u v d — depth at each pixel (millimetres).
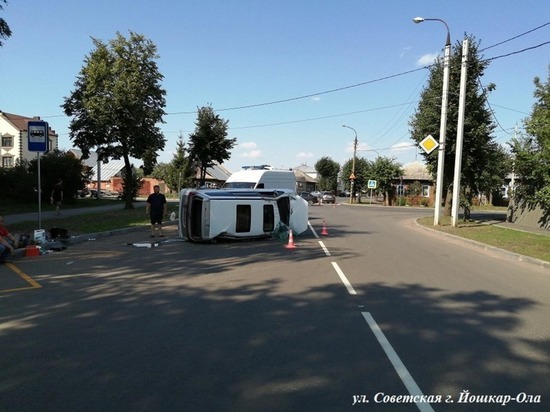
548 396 3953
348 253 12555
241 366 4500
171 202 44375
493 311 6715
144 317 6133
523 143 20984
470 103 23969
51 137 67625
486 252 13812
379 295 7582
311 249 13320
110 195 66375
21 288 7820
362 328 5766
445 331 5703
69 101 28609
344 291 7836
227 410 3621
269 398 3832
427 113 24672
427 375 4352
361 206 48031
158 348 4973
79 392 3916
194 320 6016
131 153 29438
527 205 23625
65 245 13141
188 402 3748
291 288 8008
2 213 24594
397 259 11672
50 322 5887
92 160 85125
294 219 16828
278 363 4590
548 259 11633
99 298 7156
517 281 9141
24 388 3990
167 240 14867
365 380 4215
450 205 27594
